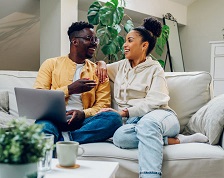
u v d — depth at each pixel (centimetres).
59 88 175
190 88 188
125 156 142
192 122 176
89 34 191
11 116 192
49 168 96
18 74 218
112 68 197
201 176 140
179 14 501
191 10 516
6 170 71
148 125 143
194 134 160
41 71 188
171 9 479
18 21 329
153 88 174
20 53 359
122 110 170
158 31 190
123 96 182
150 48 189
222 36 483
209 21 497
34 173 74
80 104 183
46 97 145
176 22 492
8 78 215
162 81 176
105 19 299
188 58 521
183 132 185
